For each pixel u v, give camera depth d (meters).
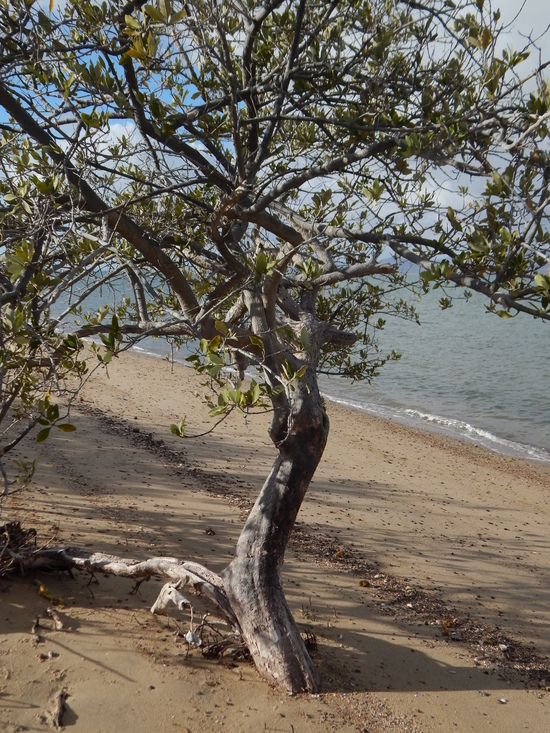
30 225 4.25
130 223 5.37
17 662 4.81
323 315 8.49
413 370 33.41
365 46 5.52
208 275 7.44
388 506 11.80
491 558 9.73
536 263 3.82
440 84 5.55
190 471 11.63
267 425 16.89
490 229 3.79
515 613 7.85
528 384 29.95
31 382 5.15
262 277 4.97
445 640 6.78
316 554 8.70
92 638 5.34
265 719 4.71
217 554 7.85
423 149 4.54
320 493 11.94
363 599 7.47
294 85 6.12
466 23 4.86
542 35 4.11
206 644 5.55
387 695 5.43
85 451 11.62
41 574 6.27
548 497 13.90
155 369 24.44
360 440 17.64
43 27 4.95
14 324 3.67
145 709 4.57
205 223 6.11
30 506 8.28
